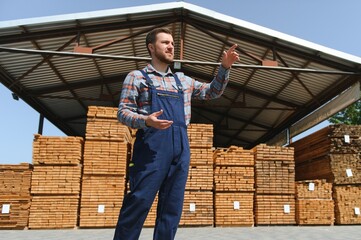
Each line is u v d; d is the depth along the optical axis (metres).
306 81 11.79
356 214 9.36
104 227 8.43
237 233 7.09
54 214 8.27
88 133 8.66
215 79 2.61
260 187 9.27
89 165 8.53
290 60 10.48
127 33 10.03
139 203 2.22
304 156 11.32
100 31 9.15
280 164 9.48
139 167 2.26
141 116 2.20
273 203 9.25
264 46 9.62
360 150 9.65
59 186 8.37
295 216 9.37
